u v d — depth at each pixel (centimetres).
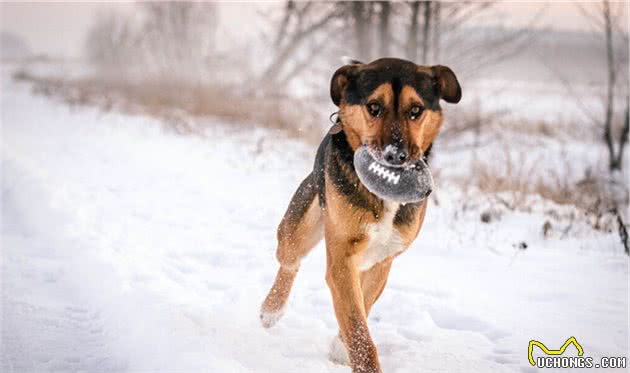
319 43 1883
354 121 411
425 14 1338
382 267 452
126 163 1199
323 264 666
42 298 553
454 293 581
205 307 522
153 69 2786
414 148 392
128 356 445
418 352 460
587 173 1110
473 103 1661
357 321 402
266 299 502
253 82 2144
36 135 1570
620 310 543
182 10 2653
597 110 1839
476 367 437
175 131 1593
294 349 461
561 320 521
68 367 440
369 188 393
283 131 1538
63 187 916
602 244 736
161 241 712
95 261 604
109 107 2019
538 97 2386
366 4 1496
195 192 973
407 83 399
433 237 754
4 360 445
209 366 396
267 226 802
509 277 623
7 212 843
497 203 891
